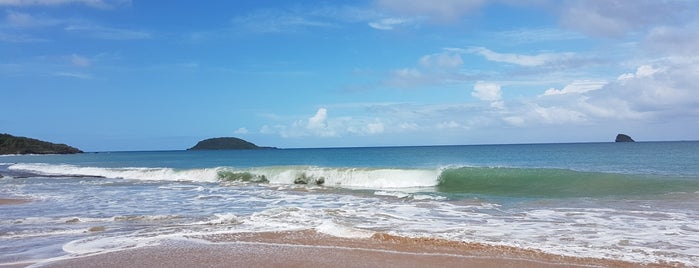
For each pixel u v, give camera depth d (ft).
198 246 27.76
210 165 177.17
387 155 252.83
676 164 106.22
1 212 44.42
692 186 54.70
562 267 22.85
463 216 39.37
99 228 34.12
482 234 31.09
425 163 151.43
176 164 188.44
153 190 68.03
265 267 23.16
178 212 43.60
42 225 36.01
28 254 26.32
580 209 42.14
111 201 53.31
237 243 28.50
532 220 36.76
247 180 87.10
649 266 22.95
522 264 23.36
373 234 30.09
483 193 59.06
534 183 64.34
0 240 30.30
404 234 30.53
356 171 76.33
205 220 37.65
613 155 171.22
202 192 64.23
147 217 39.22
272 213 40.91
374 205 47.32
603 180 61.52
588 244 27.66
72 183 84.43
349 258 24.62
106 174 111.75
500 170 71.87
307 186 72.79
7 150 443.32
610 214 38.88
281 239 29.60
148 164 189.57
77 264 24.04
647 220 35.70
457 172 72.13
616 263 23.52
